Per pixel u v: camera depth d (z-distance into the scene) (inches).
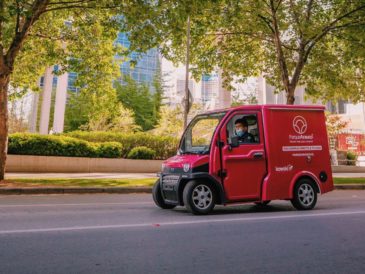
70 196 438.9
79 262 155.0
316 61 714.8
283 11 669.3
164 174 319.3
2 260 156.4
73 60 671.1
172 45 626.2
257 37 716.0
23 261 155.3
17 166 749.3
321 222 261.3
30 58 716.7
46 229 223.6
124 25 554.3
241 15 624.1
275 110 330.6
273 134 324.2
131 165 869.8
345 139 1341.0
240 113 315.9
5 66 503.5
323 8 661.3
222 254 171.2
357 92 837.8
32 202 369.1
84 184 519.2
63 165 796.6
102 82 722.2
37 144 775.1
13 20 583.5
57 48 699.4
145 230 225.5
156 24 507.2
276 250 179.9
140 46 540.1
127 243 190.2
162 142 948.0
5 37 607.2
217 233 219.0
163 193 318.7
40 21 661.9
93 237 203.2
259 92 1718.8
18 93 777.6
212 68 780.6
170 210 322.7
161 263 155.3
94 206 345.4
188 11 475.5
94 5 533.3
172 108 1596.9
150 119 2000.5
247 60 791.7
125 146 917.2
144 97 2033.7
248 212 315.6
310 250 180.9
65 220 259.1
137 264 153.4
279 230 229.9
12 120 1328.7
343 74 807.1
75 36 679.7
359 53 671.8
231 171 303.0
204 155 298.5
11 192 446.3
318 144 346.3
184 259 161.9
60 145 799.1
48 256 163.3
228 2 584.1
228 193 299.6
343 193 546.0
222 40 757.3
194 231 224.2
